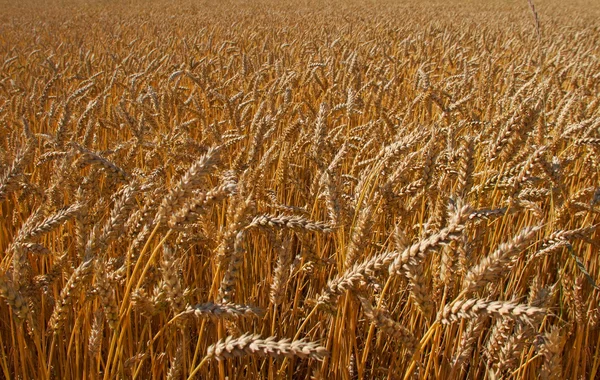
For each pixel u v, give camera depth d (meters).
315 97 8.48
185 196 2.21
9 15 31.97
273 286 2.82
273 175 5.29
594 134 4.36
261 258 4.24
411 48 13.15
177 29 21.59
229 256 2.54
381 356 3.65
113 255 3.72
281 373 3.09
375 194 3.40
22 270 2.42
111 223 2.61
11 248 2.80
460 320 3.11
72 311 3.42
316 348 1.81
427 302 2.22
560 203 4.36
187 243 3.22
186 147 4.94
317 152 4.29
